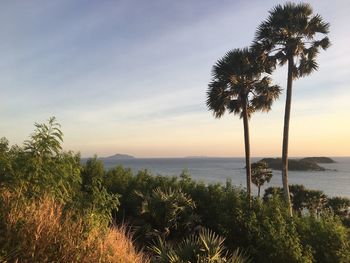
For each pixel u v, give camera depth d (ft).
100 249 18.89
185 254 29.22
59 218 19.33
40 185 20.77
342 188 353.51
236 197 46.32
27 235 17.30
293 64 73.67
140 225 40.86
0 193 19.62
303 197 136.05
